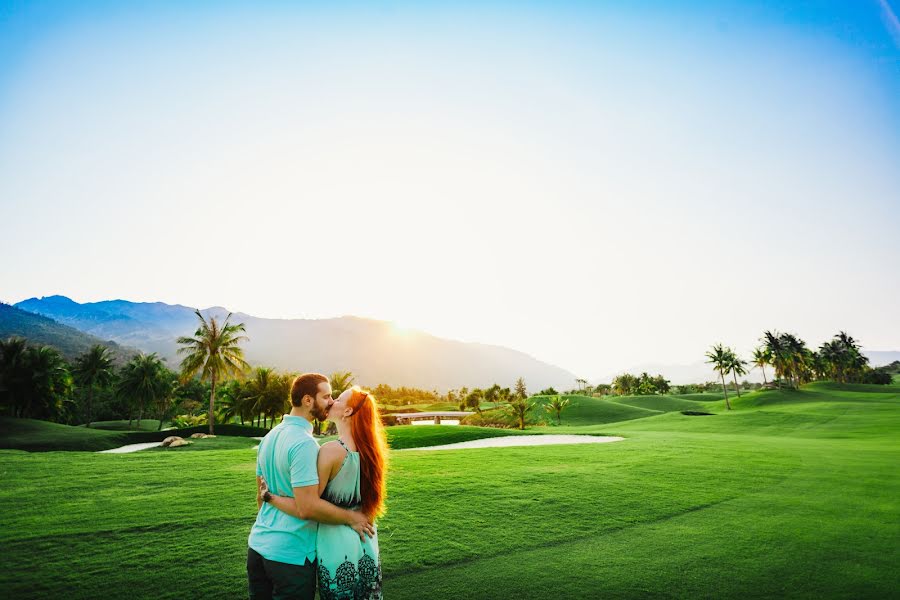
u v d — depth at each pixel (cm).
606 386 19725
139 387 8406
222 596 648
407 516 1047
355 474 408
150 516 1027
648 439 2816
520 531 942
